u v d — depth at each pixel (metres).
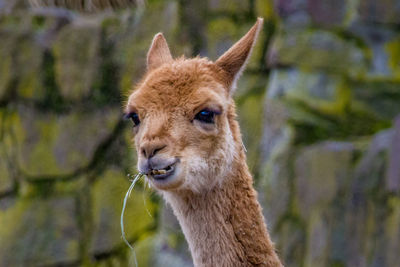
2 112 25.69
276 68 24.19
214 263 11.50
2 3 25.55
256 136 23.92
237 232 11.58
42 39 25.31
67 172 25.78
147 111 11.21
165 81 11.38
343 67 23.09
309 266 20.47
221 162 11.44
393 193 18.06
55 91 25.58
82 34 25.33
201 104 11.12
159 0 25.66
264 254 11.59
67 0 14.58
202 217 11.55
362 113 22.38
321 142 21.59
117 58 25.47
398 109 22.27
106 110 25.62
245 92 24.72
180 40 25.42
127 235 25.50
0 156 25.55
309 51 23.48
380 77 22.69
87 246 25.75
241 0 25.50
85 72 25.52
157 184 10.99
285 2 24.47
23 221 25.36
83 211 25.80
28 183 25.69
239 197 11.71
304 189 21.16
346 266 19.33
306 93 22.98
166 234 24.81
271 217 21.91
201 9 25.83
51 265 25.36
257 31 12.26
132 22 25.47
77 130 25.62
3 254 25.06
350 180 19.77
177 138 10.98
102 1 14.30
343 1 23.33
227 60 12.09
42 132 25.62
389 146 18.73
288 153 21.88
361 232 18.94
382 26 23.00
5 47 25.17
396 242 17.56
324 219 20.19
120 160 25.64
